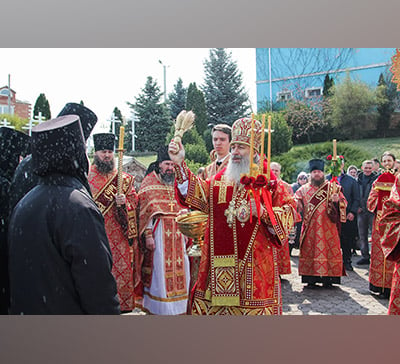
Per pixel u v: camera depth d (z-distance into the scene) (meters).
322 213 5.23
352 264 6.84
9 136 2.31
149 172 4.31
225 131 3.58
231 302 2.54
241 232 2.59
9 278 1.80
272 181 2.64
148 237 4.02
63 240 1.66
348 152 12.95
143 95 14.79
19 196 1.99
